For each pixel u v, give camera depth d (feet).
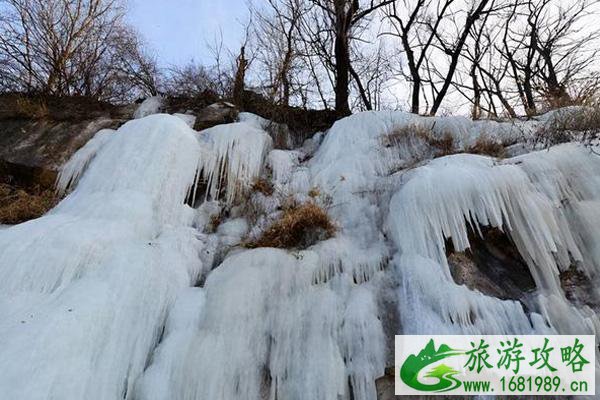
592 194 15.89
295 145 27.84
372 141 23.17
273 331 13.75
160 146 19.85
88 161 22.45
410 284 14.11
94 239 15.02
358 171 21.17
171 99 31.17
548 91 31.65
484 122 22.77
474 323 12.73
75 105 29.35
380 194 18.98
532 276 14.62
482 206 15.24
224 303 14.16
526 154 17.43
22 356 10.80
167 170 19.38
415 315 13.24
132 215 16.96
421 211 15.58
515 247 15.46
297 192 21.29
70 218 16.58
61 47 35.68
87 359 11.63
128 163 19.12
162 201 18.65
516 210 15.26
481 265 15.05
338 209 19.10
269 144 25.25
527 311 13.30
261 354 13.28
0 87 30.45
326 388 11.95
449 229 15.23
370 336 12.91
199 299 14.80
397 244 15.89
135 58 37.24
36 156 23.68
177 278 15.47
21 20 33.86
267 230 17.97
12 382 10.23
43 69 34.14
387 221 17.07
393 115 24.63
